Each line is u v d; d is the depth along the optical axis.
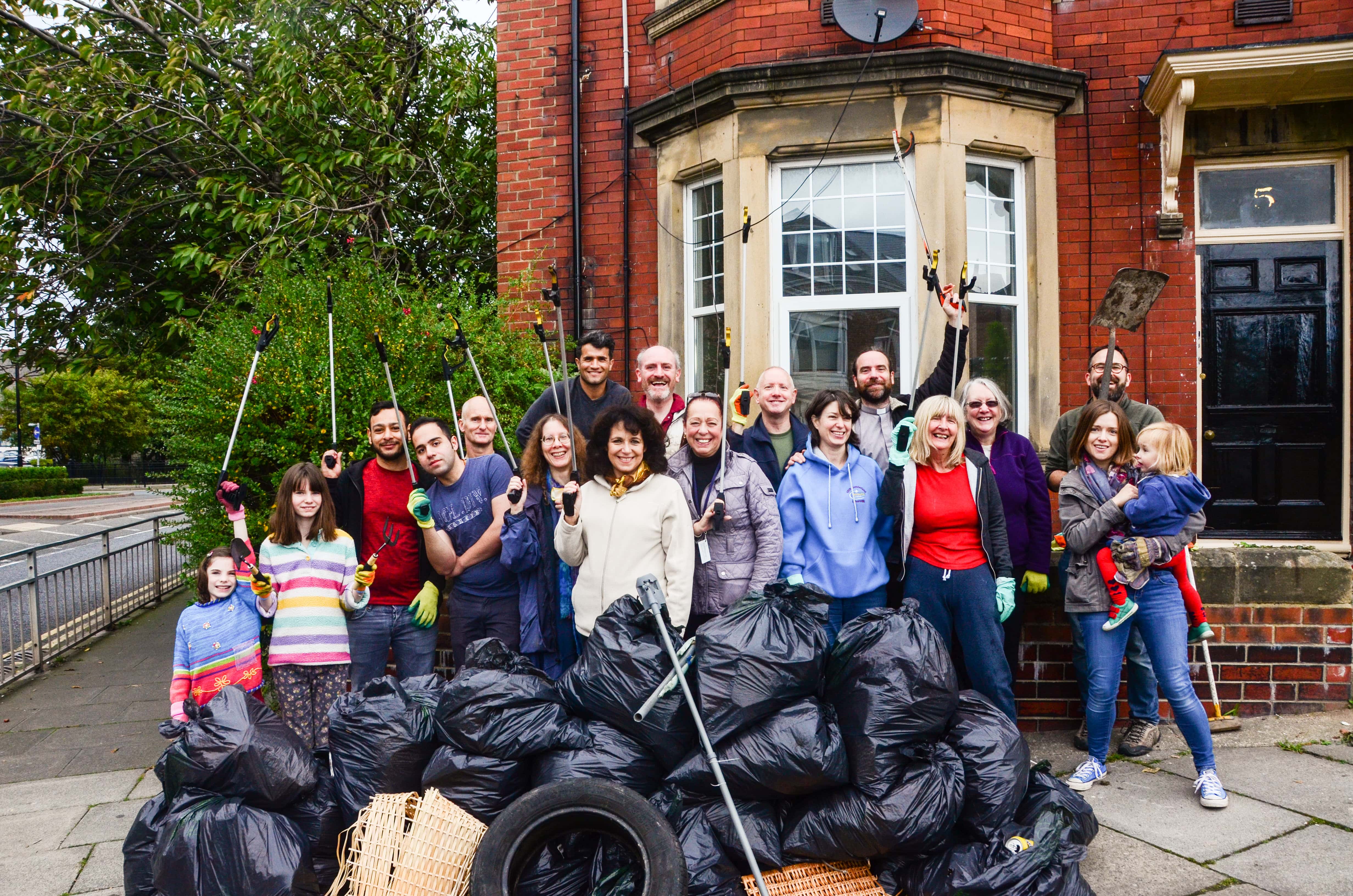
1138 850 3.49
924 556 4.02
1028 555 4.43
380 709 3.39
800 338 6.60
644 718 3.18
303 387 5.16
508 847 2.87
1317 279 6.49
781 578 3.98
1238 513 6.53
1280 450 6.51
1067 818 3.21
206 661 3.98
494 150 9.48
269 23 9.09
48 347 9.68
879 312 6.45
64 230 9.18
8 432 41.88
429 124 9.89
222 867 3.01
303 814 3.29
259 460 5.25
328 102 8.97
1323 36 6.05
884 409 4.59
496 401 6.38
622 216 7.25
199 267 8.21
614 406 3.81
